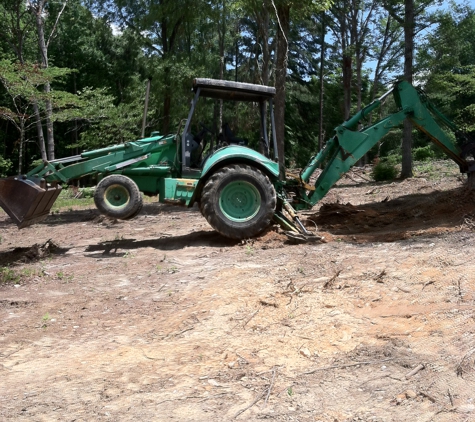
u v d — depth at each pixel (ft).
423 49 77.51
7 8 89.66
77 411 12.41
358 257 23.68
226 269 24.31
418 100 35.81
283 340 15.79
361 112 35.06
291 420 11.36
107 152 32.42
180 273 24.58
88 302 20.98
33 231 41.19
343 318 16.83
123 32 101.09
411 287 18.62
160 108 94.58
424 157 98.58
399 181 64.39
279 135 57.72
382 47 120.26
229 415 11.77
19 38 88.17
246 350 15.35
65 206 61.31
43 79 68.08
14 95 68.03
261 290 20.57
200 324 17.79
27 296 22.06
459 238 24.84
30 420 12.04
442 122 38.99
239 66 136.87
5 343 17.07
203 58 93.56
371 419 11.10
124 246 32.27
